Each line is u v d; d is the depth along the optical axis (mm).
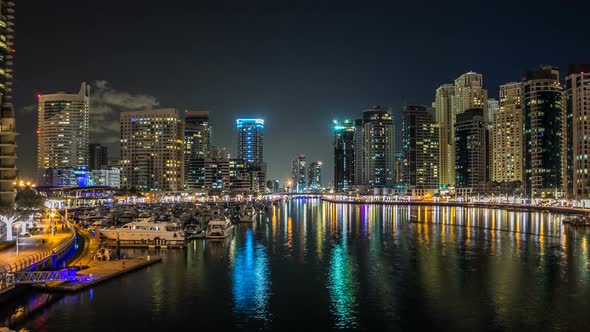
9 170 120000
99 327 63125
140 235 123500
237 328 63938
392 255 115062
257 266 100938
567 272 94125
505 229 178875
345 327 64375
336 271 96250
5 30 160625
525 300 74875
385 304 73625
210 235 143625
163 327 63781
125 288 80688
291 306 72812
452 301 74812
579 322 65250
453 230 175750
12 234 122875
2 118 121312
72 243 110562
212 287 82875
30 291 76500
